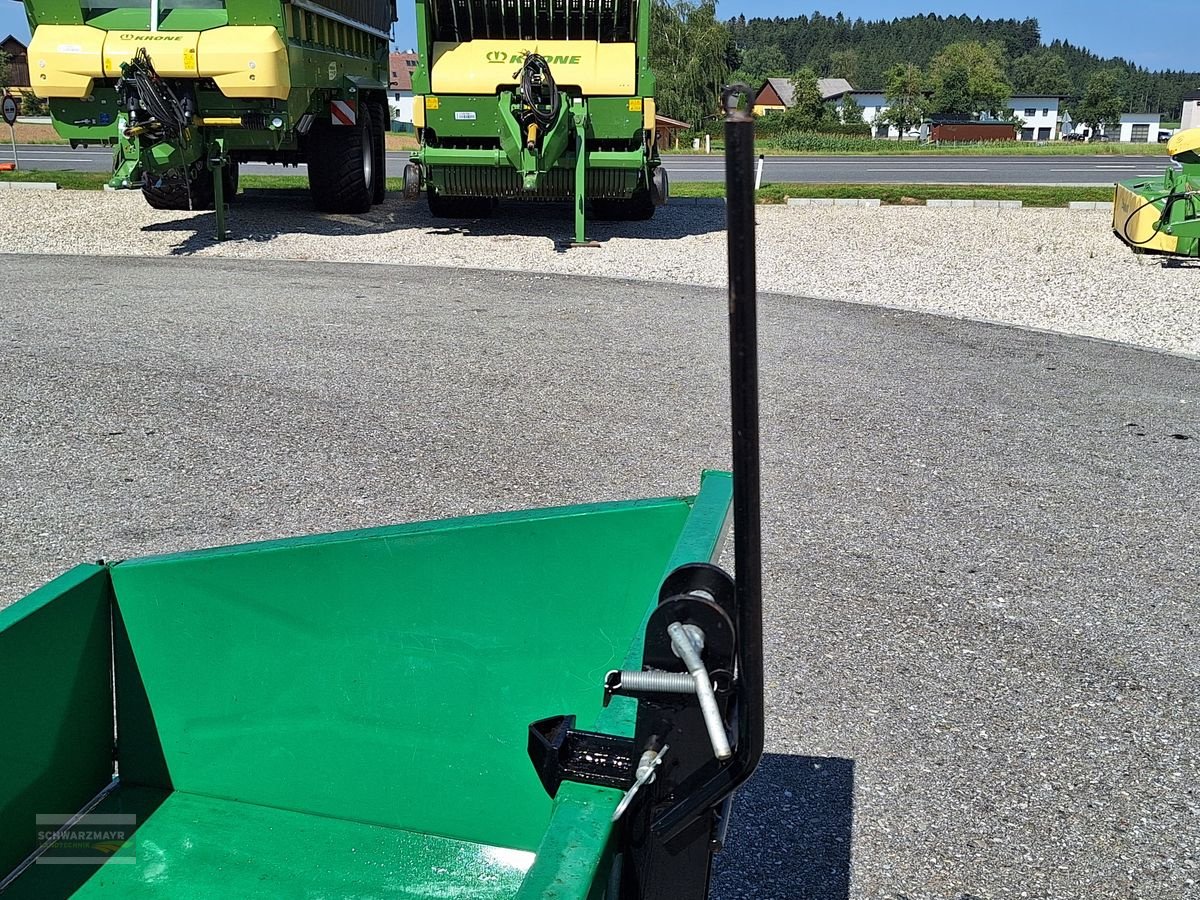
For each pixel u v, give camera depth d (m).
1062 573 4.50
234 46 11.27
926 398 7.05
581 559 2.36
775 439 6.14
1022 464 5.83
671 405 6.73
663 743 1.39
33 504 5.01
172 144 11.45
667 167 28.95
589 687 2.44
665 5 59.75
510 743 2.43
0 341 7.95
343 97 14.49
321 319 8.89
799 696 3.54
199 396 6.70
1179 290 10.97
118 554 4.48
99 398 6.62
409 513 4.95
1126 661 3.82
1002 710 3.50
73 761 2.26
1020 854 2.83
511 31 12.51
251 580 2.34
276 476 5.40
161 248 12.77
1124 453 6.04
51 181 18.34
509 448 5.87
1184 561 4.64
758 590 1.17
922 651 3.85
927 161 34.66
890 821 2.95
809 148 56.91
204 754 2.43
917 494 5.35
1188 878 2.75
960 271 12.05
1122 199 13.69
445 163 12.52
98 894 2.13
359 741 2.44
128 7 11.66
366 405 6.59
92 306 9.27
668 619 1.36
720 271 11.76
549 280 11.04
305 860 2.30
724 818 1.58
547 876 1.20
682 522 2.34
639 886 1.45
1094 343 8.77
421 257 12.37
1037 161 35.16
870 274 11.84
